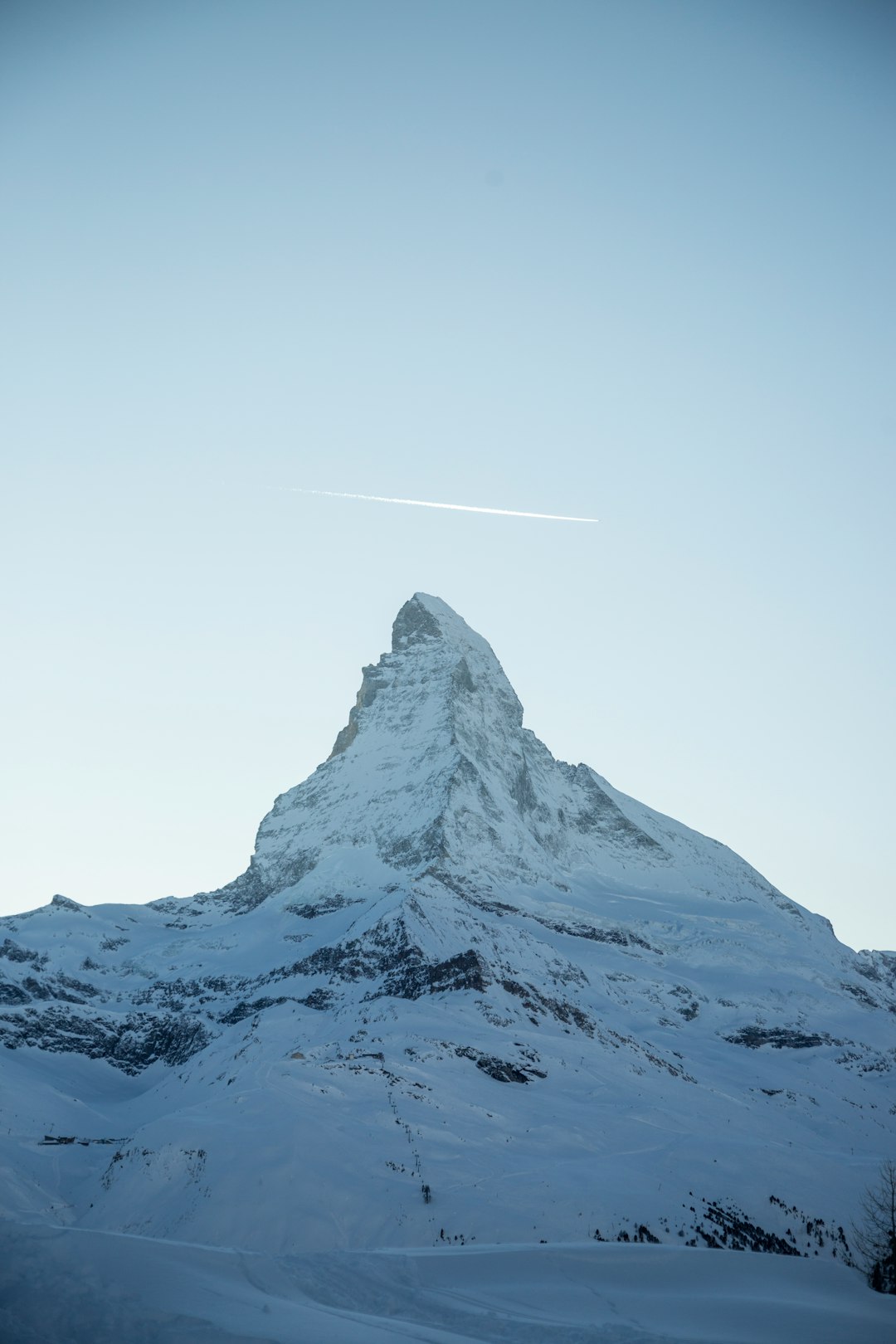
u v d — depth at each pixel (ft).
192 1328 106.11
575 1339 122.42
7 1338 99.91
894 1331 141.08
